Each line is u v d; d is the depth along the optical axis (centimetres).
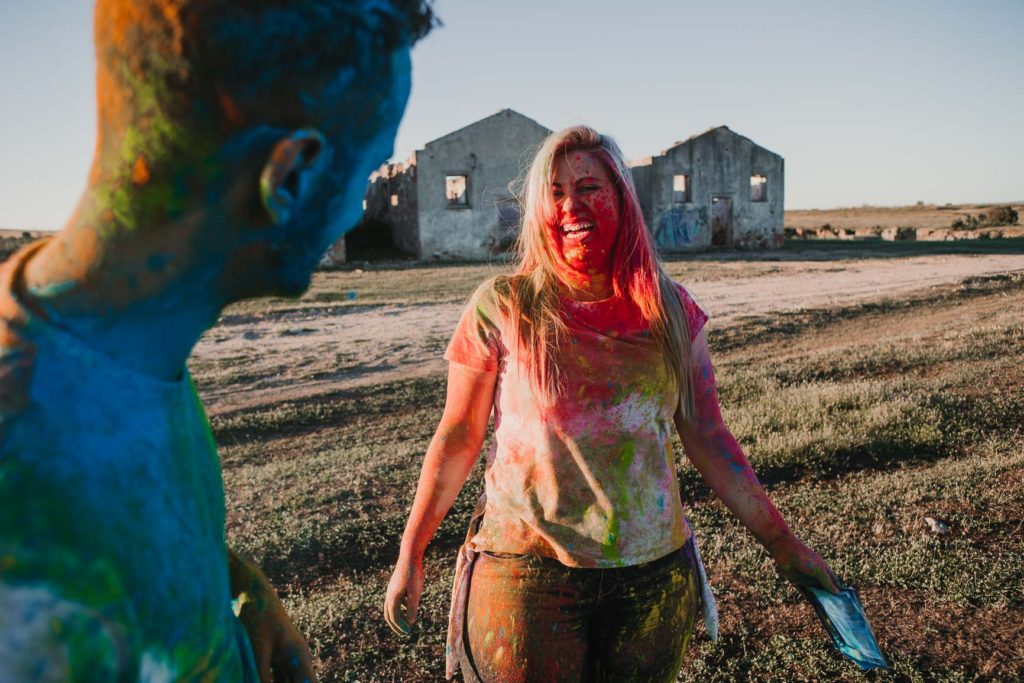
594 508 177
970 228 5175
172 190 59
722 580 402
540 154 191
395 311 1634
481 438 199
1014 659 325
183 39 56
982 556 414
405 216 3500
